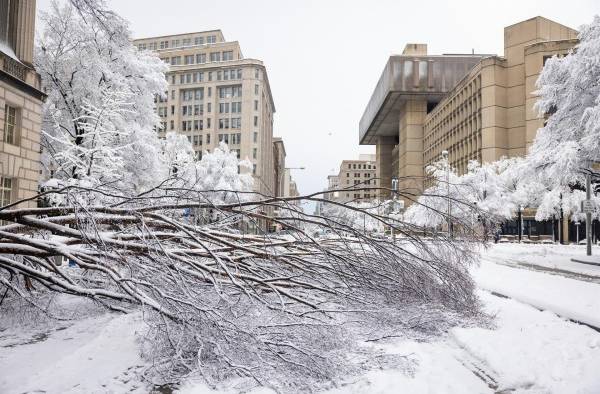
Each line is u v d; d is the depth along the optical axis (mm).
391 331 6793
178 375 5043
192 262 5965
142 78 29547
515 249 31078
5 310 8094
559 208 41500
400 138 101312
